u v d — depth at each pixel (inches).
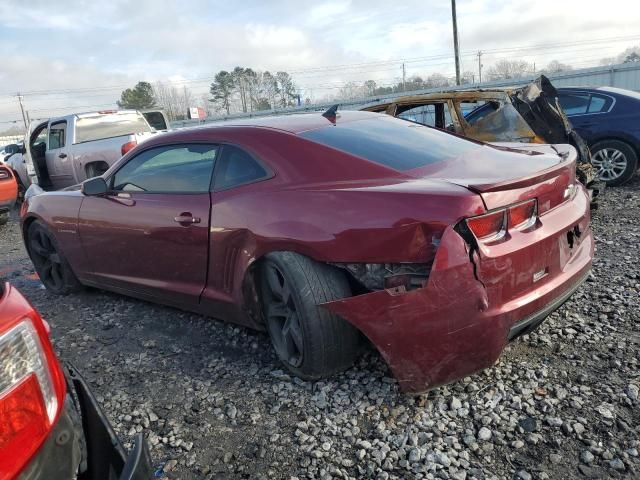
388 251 98.5
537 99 250.8
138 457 56.2
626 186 308.2
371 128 136.6
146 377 127.1
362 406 106.6
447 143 135.1
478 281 93.7
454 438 95.2
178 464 96.0
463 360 97.4
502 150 134.5
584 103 312.0
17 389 49.6
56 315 173.6
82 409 64.8
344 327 109.0
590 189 232.1
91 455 62.5
